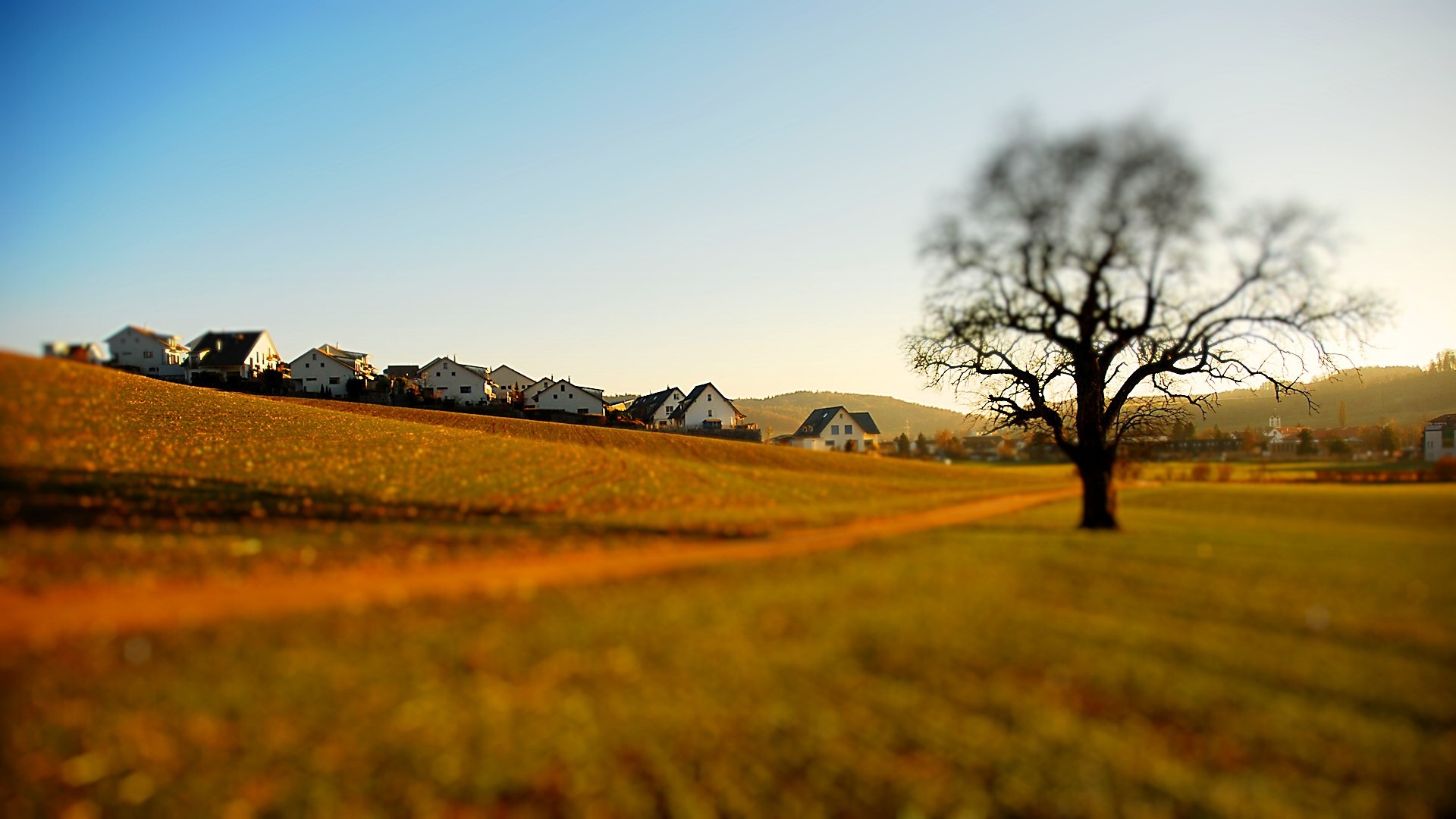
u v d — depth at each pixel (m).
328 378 114.94
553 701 11.88
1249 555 23.44
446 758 10.27
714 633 14.91
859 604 17.17
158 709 11.34
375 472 39.19
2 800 9.33
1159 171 31.86
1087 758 10.63
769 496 42.53
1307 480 55.91
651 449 71.88
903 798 9.78
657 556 22.81
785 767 10.41
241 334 117.94
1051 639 14.97
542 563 21.34
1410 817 9.49
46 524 22.20
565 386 125.25
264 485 32.66
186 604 16.02
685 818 9.30
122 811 9.20
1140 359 38.44
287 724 11.01
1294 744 11.06
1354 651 14.44
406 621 15.27
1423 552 24.03
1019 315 34.62
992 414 46.50
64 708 11.33
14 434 36.41
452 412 95.06
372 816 9.17
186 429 46.62
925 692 12.55
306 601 16.59
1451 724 11.59
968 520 33.84
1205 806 9.64
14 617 14.70
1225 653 14.24
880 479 59.12
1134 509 38.91
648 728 11.20
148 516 24.89
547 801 9.56
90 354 95.94
